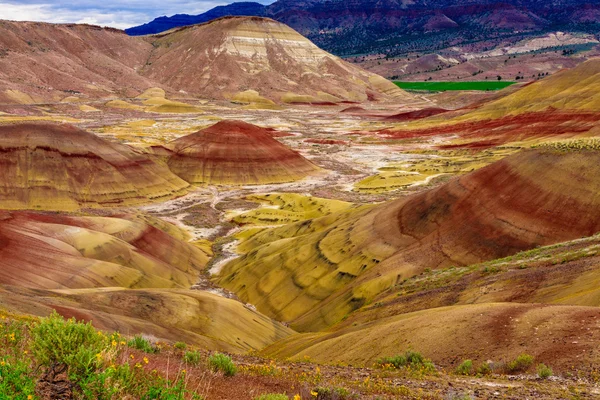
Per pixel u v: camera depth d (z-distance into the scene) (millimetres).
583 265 23781
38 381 6734
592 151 44688
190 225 87812
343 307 41031
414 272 41438
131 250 56406
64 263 45250
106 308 29188
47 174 94625
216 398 8828
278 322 42406
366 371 14391
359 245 50094
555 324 15578
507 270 28562
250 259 59875
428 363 15000
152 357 11195
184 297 35719
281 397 7426
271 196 102625
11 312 17797
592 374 11984
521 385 11711
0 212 53875
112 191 98500
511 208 43656
